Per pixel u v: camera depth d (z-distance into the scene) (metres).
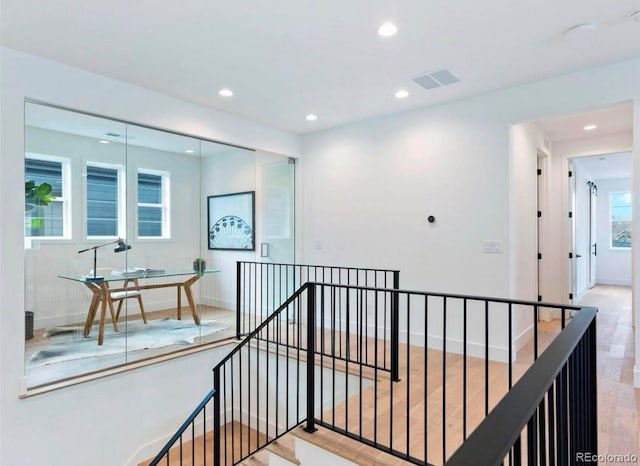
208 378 4.47
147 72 3.46
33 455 3.12
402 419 2.70
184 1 2.40
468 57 3.14
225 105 4.32
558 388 1.07
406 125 4.51
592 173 8.58
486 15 2.54
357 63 3.26
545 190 5.64
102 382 3.58
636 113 3.13
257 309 5.63
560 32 2.74
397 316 3.37
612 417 2.61
